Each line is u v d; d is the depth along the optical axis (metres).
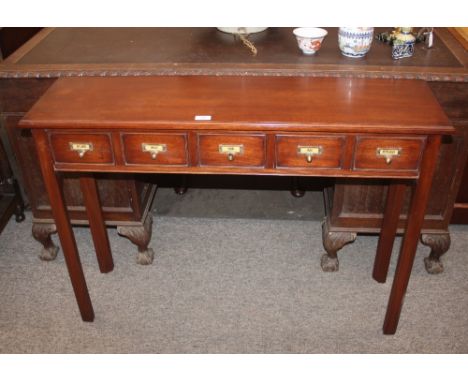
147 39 2.15
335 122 1.46
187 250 2.36
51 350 1.88
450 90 1.78
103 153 1.57
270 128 1.47
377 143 1.50
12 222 2.55
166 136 1.53
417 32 2.10
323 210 2.63
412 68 1.81
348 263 2.27
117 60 1.92
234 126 1.47
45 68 1.85
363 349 1.87
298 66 1.83
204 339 1.92
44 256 2.28
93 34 2.21
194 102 1.60
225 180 2.85
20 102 1.90
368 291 2.12
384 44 2.04
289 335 1.92
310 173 1.57
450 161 1.94
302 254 2.32
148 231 2.22
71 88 1.71
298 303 2.06
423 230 2.12
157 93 1.67
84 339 1.92
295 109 1.54
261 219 2.56
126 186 2.07
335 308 2.04
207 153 1.56
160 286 2.16
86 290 1.91
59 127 1.50
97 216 2.07
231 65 1.85
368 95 1.64
